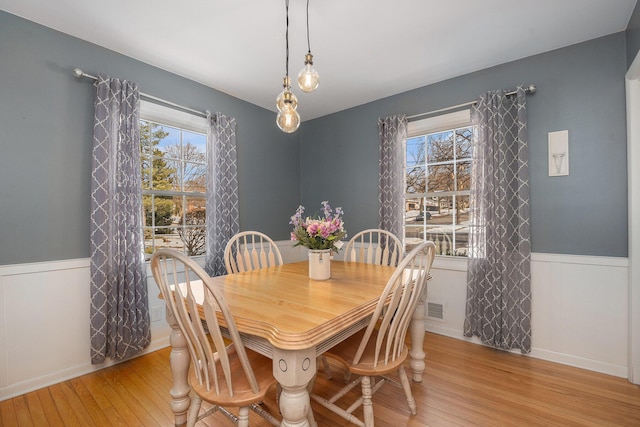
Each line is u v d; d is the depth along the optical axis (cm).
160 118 272
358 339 174
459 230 289
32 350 196
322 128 389
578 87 224
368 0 180
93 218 214
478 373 214
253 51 239
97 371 219
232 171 311
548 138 235
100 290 214
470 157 280
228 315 112
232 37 219
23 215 195
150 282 257
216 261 293
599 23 203
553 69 234
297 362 106
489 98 252
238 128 333
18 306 192
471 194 262
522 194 237
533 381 203
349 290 161
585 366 220
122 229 226
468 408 174
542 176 237
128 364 229
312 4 184
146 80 255
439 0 181
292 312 126
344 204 366
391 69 268
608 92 214
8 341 188
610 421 163
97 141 217
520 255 238
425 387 196
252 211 348
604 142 215
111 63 235
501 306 243
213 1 181
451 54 244
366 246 343
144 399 186
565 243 228
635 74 192
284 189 388
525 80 246
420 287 148
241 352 116
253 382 120
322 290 161
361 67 265
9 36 191
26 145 196
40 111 202
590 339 219
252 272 212
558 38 220
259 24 204
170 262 275
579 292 223
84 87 220
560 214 230
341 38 221
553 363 228
